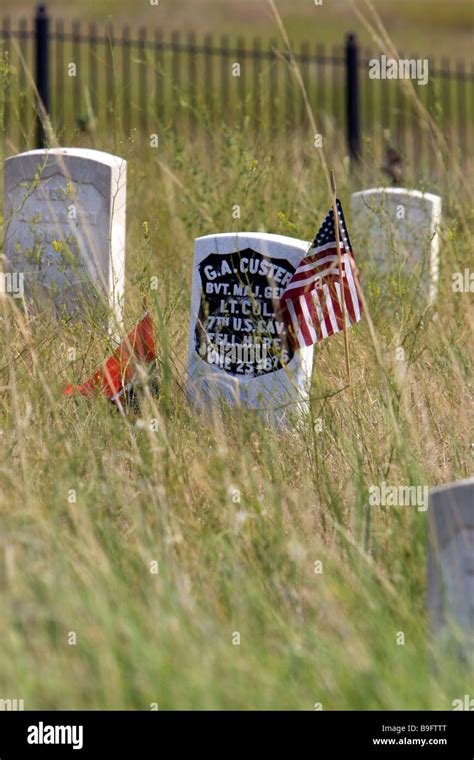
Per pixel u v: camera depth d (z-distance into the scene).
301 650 13.49
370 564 15.61
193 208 31.17
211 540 16.38
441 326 26.56
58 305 26.67
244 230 29.98
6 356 21.56
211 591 15.16
